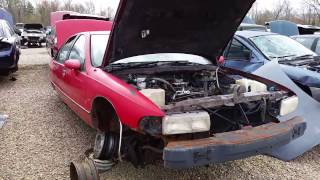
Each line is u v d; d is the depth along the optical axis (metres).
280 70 5.75
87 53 4.87
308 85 5.57
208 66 4.91
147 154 3.89
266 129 3.86
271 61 6.06
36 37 24.61
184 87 4.34
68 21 10.00
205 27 4.50
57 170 4.34
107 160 4.08
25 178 4.14
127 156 4.00
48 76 10.23
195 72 4.75
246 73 4.99
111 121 4.11
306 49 7.07
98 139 4.17
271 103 4.32
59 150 4.88
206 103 3.72
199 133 3.62
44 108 6.71
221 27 4.56
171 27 4.32
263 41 6.86
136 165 3.97
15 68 9.51
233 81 4.64
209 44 4.84
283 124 4.05
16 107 6.76
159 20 4.14
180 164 3.34
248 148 3.56
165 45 4.63
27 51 20.45
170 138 3.50
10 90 8.23
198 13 4.23
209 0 4.09
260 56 6.42
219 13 4.32
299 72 5.70
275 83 4.64
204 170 4.50
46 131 5.54
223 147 3.44
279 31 13.02
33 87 8.60
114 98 3.83
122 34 4.09
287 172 4.56
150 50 4.63
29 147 4.95
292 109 4.42
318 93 5.65
